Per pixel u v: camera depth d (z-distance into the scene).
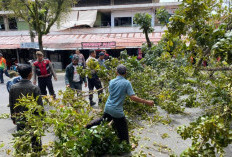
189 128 2.21
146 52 9.16
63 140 2.37
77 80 6.16
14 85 3.12
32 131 2.65
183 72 6.45
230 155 3.55
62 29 21.00
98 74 5.46
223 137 1.74
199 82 5.83
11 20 24.36
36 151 2.90
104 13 24.55
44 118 2.49
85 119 2.90
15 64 18.62
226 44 1.95
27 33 21.92
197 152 1.87
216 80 4.23
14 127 4.92
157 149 3.83
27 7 13.75
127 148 3.01
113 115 3.14
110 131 2.84
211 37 2.44
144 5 20.95
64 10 14.50
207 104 5.51
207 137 1.83
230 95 2.59
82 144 2.29
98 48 17.36
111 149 2.84
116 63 5.60
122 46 17.19
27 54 21.25
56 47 17.78
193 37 2.72
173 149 3.83
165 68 7.23
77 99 4.46
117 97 3.12
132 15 22.22
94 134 2.50
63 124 2.36
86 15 21.75
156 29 20.05
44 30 14.69
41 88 6.18
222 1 3.32
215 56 2.06
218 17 3.28
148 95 5.50
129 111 5.31
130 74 5.40
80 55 10.27
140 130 4.68
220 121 2.01
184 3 2.63
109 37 19.02
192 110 6.10
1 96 8.09
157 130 4.69
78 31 21.25
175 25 2.68
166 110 5.89
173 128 4.79
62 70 19.28
